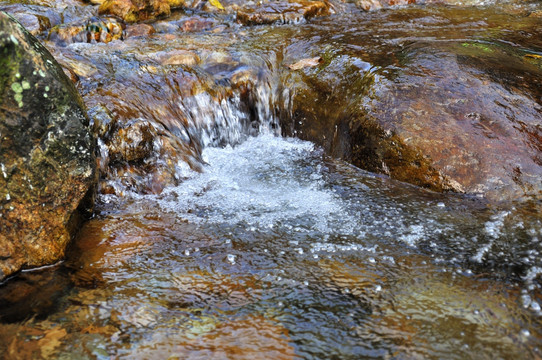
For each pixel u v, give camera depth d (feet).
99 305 8.04
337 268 8.97
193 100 15.12
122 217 10.87
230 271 8.96
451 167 11.83
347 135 13.87
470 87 13.44
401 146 12.47
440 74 14.08
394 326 7.45
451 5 23.73
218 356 6.96
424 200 11.48
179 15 21.45
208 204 11.61
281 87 16.33
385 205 11.33
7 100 8.23
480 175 11.57
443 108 12.92
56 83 8.68
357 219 10.76
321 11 21.88
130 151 12.10
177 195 11.99
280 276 8.78
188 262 9.25
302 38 18.53
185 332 7.43
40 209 8.87
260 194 12.17
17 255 8.77
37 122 8.55
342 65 15.71
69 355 6.97
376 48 16.65
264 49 17.70
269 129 16.51
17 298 8.21
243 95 16.20
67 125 8.89
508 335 7.15
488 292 8.12
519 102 12.96
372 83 14.21
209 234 10.24
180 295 8.31
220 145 15.65
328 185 12.53
